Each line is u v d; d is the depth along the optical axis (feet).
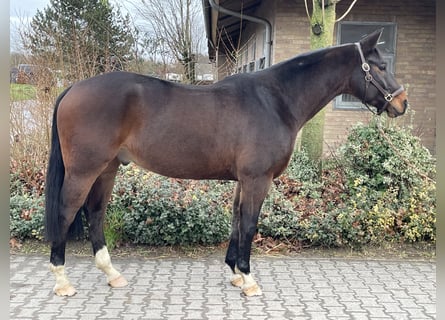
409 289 12.46
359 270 13.85
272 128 11.32
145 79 11.21
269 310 10.93
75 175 10.94
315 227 15.12
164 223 14.74
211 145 11.15
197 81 31.37
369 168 16.24
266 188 11.46
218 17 30.27
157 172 11.50
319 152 17.99
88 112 10.73
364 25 26.55
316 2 17.19
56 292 11.46
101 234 12.32
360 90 12.23
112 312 10.61
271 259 14.62
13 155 18.10
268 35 27.66
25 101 19.36
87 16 38.83
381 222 15.17
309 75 11.98
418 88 26.99
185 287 12.25
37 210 15.26
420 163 16.14
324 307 11.18
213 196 15.42
